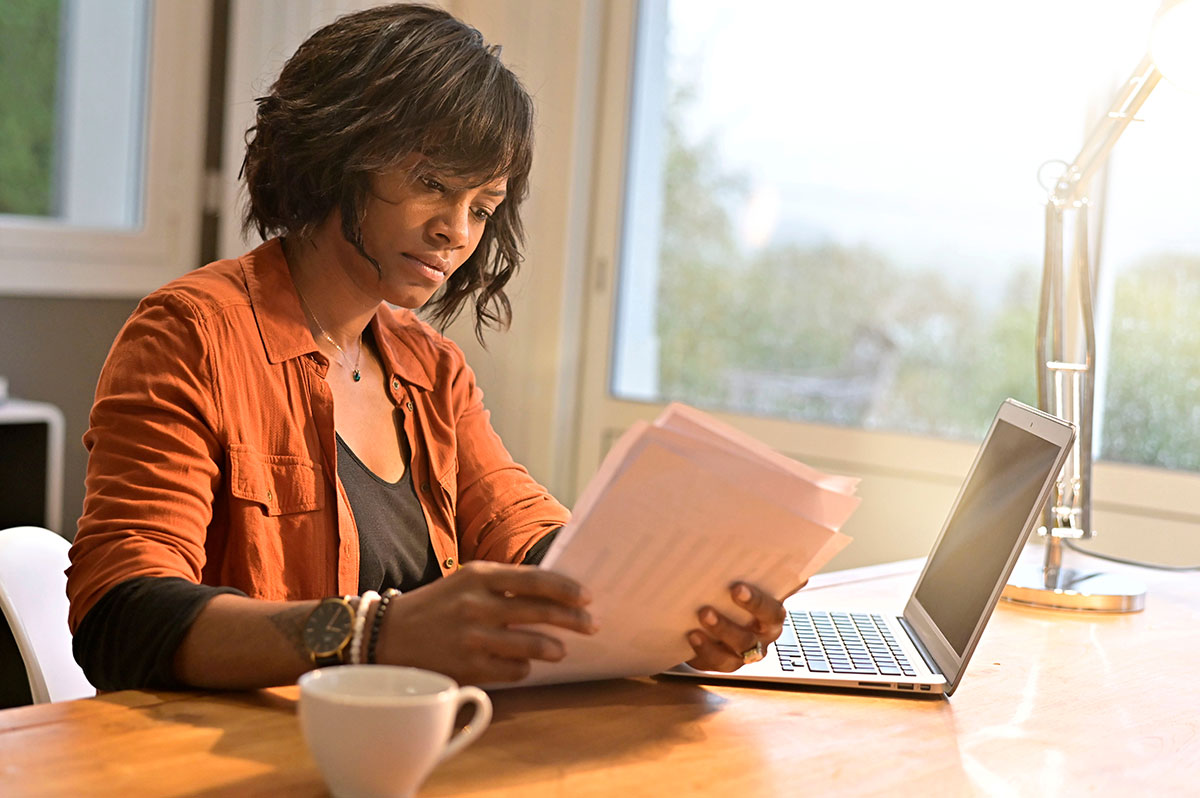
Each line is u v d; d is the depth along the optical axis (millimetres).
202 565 1060
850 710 1023
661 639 980
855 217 2867
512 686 1000
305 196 1229
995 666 1212
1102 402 2572
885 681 1076
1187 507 2469
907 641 1229
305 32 2945
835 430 2869
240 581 1141
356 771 699
